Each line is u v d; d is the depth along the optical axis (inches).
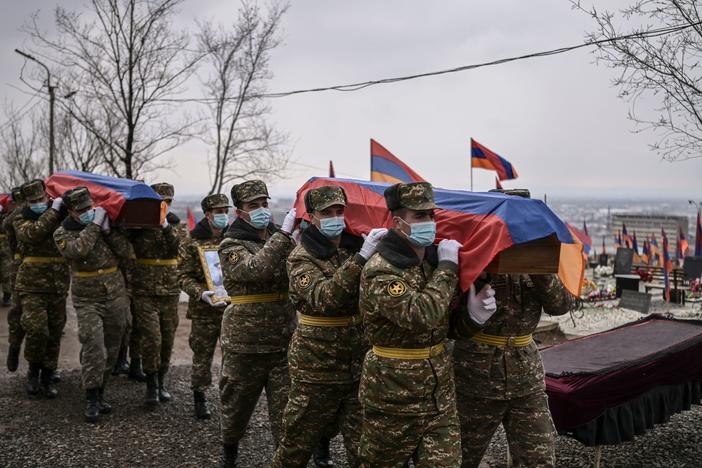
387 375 144.3
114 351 263.7
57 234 250.4
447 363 148.7
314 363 167.9
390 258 143.8
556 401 182.4
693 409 265.0
